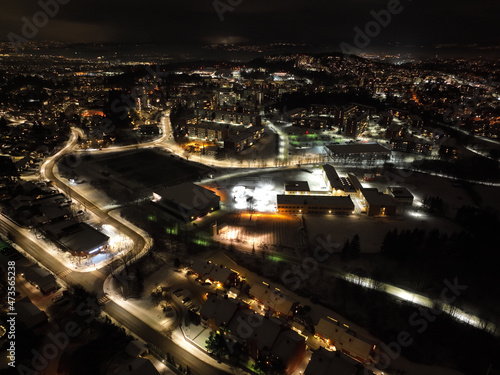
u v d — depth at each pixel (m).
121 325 107.38
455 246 146.88
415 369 94.12
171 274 132.25
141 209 184.25
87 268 135.50
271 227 168.12
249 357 96.75
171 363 93.44
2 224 163.88
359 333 105.44
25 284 124.25
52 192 196.62
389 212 178.50
